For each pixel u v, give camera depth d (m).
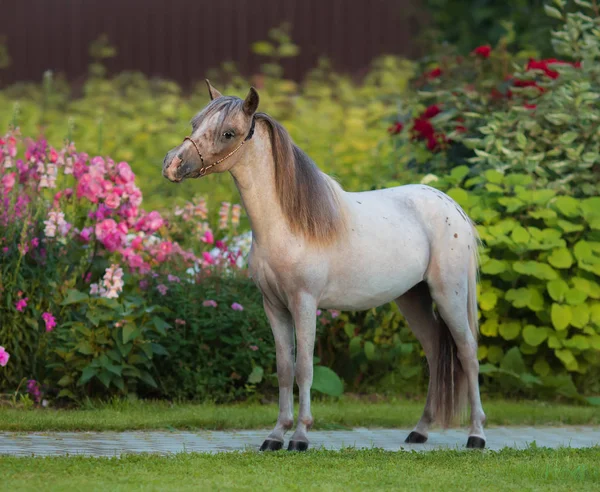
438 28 22.72
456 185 12.70
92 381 10.82
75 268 11.26
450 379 9.37
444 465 7.76
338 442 9.12
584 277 12.07
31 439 8.72
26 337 10.67
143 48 22.30
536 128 13.04
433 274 9.20
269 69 21.95
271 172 8.30
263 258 8.38
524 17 20.77
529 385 11.78
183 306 11.24
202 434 9.37
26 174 11.56
